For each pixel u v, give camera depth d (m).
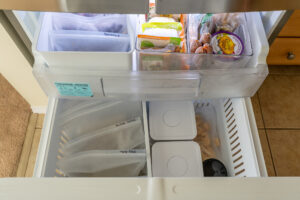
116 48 0.65
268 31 0.76
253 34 0.67
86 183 0.42
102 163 0.75
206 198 0.42
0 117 1.23
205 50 0.67
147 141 0.75
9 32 0.73
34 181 0.42
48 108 0.73
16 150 1.25
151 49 0.66
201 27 0.70
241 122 0.79
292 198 0.42
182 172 0.81
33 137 1.30
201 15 0.69
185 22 0.72
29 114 1.34
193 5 0.50
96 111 0.83
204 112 1.02
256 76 0.67
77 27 0.66
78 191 0.41
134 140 0.84
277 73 1.45
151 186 0.42
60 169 0.77
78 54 0.59
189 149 0.84
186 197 0.42
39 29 0.61
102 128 0.84
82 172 0.76
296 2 0.50
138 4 0.50
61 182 0.42
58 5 0.50
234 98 0.82
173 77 0.66
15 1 0.49
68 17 0.65
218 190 0.43
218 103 0.97
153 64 0.68
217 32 0.69
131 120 0.83
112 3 0.50
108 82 0.67
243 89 0.73
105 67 0.64
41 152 0.67
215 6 0.51
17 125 1.28
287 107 1.37
